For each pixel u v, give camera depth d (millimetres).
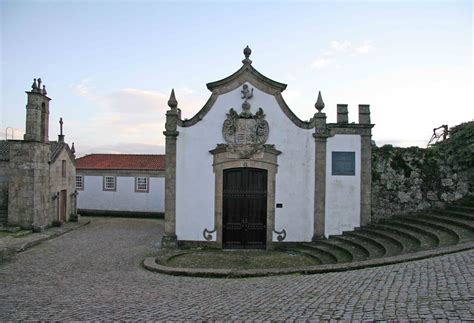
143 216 34156
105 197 34906
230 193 19391
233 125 19234
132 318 7840
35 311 8758
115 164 35812
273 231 19281
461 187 19328
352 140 19359
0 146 26859
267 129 19344
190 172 19328
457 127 19797
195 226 19312
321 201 19219
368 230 18281
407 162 19609
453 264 9758
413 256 11312
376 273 10102
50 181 25641
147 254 17688
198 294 10062
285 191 19375
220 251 18734
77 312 8562
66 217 28859
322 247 17859
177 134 19250
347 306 7477
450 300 7074
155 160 36625
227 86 19359
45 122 24641
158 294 10273
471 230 14281
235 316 7520
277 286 10312
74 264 15570
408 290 8047
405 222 17875
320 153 19266
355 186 19297
